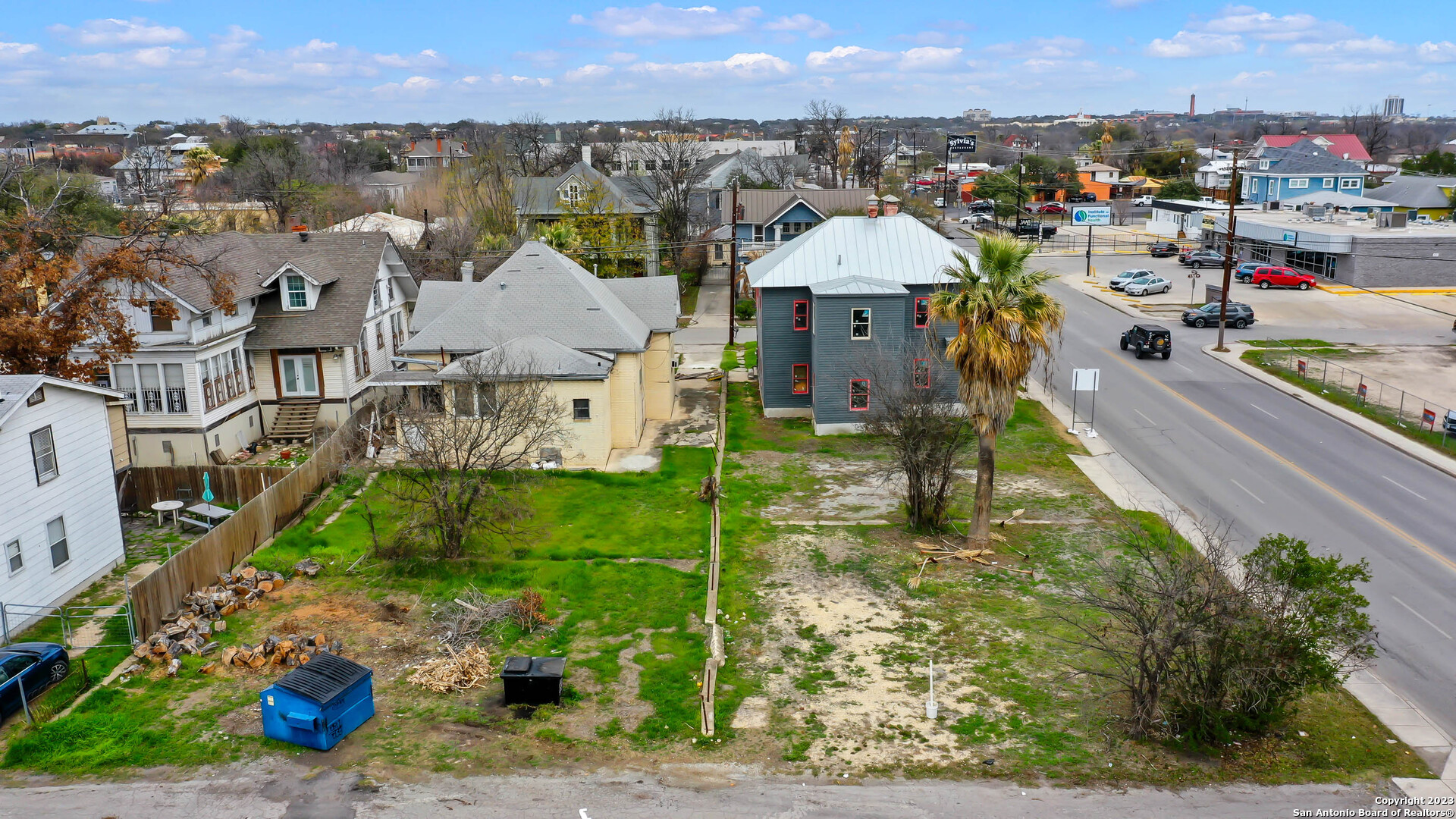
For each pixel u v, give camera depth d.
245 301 36.59
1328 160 98.00
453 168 94.25
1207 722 16.89
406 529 25.92
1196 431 36.84
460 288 40.31
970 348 25.12
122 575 25.27
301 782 16.05
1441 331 52.34
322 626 22.05
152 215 50.16
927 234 40.12
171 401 33.53
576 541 27.03
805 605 23.02
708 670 19.30
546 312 36.19
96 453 24.88
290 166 105.06
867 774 16.23
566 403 33.22
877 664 20.19
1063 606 22.72
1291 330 53.56
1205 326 54.50
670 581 24.39
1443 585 23.50
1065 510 29.16
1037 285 24.98
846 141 139.00
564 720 18.00
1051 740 17.19
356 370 38.72
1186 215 94.06
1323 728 17.61
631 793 15.72
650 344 39.03
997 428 25.69
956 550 26.12
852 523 28.41
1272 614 16.52
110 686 19.31
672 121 147.50
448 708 18.52
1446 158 134.75
